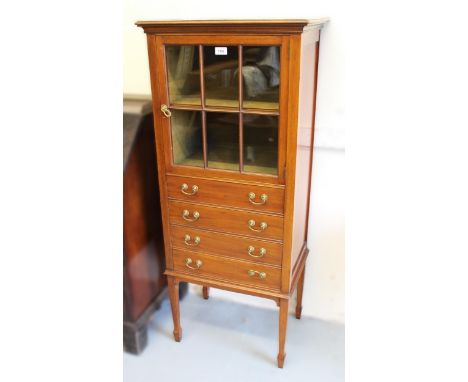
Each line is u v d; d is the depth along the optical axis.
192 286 2.13
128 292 1.67
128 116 1.61
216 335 1.86
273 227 1.43
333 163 1.67
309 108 1.48
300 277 1.84
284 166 1.33
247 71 1.28
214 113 1.39
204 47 1.30
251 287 1.55
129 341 1.73
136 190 1.65
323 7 1.48
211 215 1.50
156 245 1.85
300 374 1.64
